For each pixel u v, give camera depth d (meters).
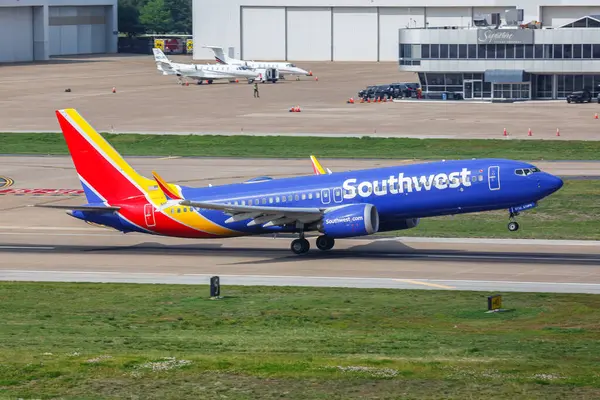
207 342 169.00
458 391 128.62
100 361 144.00
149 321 198.25
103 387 131.12
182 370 138.38
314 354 154.62
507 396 126.50
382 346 164.62
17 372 137.88
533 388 129.75
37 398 126.62
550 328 187.12
